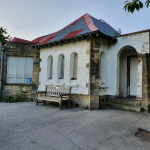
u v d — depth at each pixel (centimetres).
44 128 451
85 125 470
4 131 424
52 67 910
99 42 700
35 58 957
